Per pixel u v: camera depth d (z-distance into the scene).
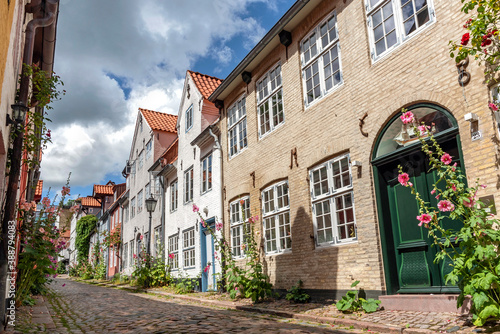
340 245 8.38
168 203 20.05
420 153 6.93
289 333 5.59
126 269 27.31
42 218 8.95
